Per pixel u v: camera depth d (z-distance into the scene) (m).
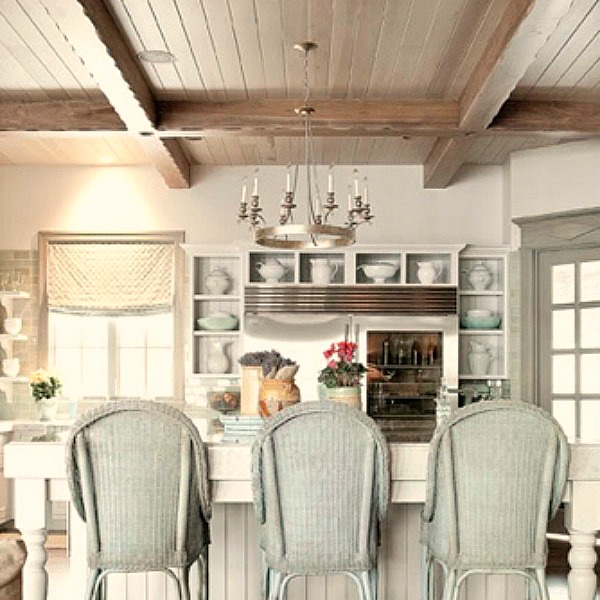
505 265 7.60
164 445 3.38
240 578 4.07
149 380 8.02
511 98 5.72
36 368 7.94
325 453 3.32
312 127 5.71
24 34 4.70
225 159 7.72
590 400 7.05
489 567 3.40
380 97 5.66
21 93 5.69
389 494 3.57
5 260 7.97
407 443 3.66
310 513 3.33
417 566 4.04
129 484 3.38
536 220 7.30
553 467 3.40
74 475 3.39
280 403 3.91
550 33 3.99
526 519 3.41
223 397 4.74
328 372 4.13
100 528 3.41
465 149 6.43
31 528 3.75
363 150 7.36
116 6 4.26
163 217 7.98
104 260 7.97
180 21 4.46
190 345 7.73
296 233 4.87
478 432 3.38
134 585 4.09
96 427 3.36
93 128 5.80
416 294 7.44
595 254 7.05
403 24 4.49
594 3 4.21
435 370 7.45
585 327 7.09
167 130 5.76
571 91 5.59
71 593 5.18
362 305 7.41
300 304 7.42
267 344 7.41
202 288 7.91
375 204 7.93
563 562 6.38
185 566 3.45
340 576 4.09
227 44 4.77
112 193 8.00
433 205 7.93
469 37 4.64
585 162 7.04
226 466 3.63
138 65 5.09
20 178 7.99
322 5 4.27
